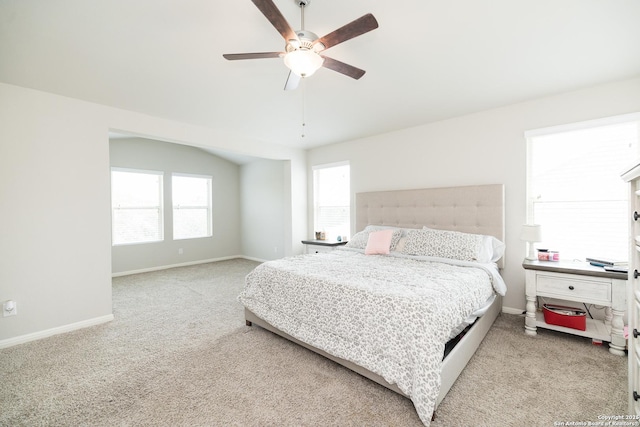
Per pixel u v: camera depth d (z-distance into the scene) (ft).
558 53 6.79
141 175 18.01
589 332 7.70
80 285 9.30
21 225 8.36
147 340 8.29
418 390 4.84
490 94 9.18
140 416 5.21
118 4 5.08
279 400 5.59
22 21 5.48
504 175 10.22
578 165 9.01
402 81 8.29
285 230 17.16
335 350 6.38
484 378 6.23
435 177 11.93
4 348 7.91
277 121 11.89
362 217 14.06
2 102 8.09
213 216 21.27
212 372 6.60
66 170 9.11
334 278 7.26
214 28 5.83
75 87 8.50
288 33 4.91
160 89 8.74
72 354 7.51
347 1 5.07
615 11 5.29
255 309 8.64
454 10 5.29
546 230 9.53
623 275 6.99
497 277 8.63
